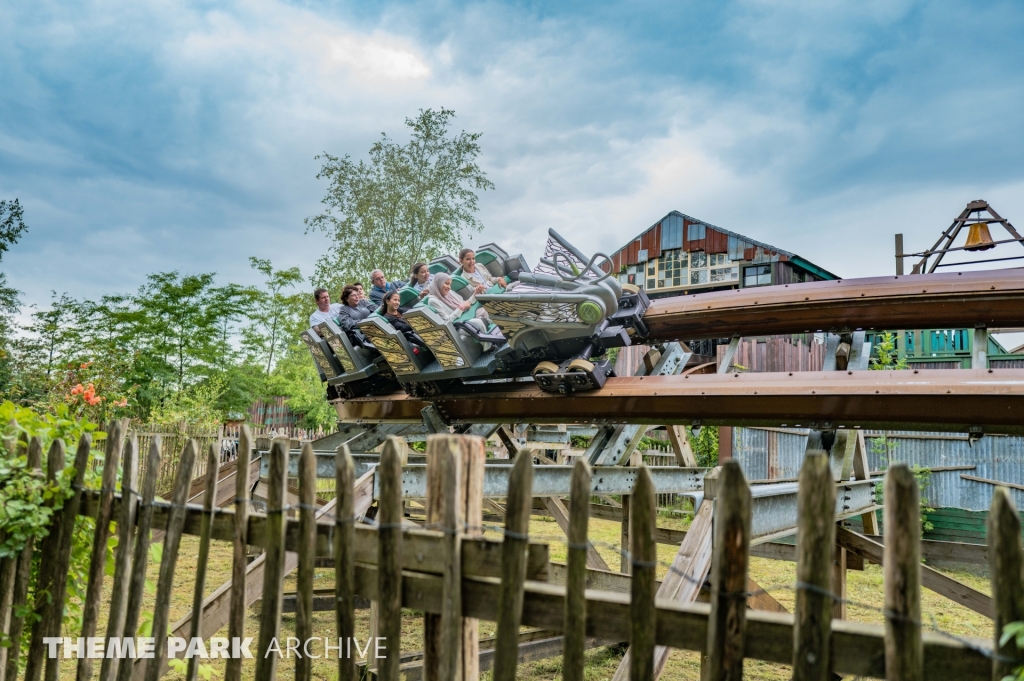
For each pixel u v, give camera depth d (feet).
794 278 74.02
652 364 25.86
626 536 24.32
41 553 12.07
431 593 8.09
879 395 18.67
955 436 33.81
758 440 40.60
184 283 82.17
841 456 19.90
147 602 22.47
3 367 49.19
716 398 21.27
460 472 8.15
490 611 7.73
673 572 12.70
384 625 8.15
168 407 59.11
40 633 11.61
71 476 11.72
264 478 23.32
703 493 13.62
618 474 21.15
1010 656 5.21
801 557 5.95
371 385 31.42
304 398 93.15
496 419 26.37
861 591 26.25
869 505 21.44
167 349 79.36
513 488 7.42
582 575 7.01
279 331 98.32
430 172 73.31
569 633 7.06
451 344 25.07
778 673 18.04
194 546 32.53
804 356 40.88
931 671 5.57
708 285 77.05
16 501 11.08
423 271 30.19
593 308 22.02
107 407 45.19
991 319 20.27
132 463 10.91
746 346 41.04
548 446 42.50
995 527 5.32
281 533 9.11
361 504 14.80
